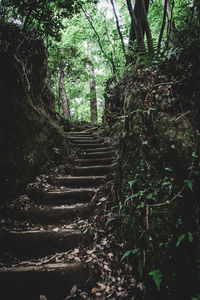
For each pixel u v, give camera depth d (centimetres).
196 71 207
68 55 782
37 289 184
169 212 170
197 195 167
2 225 246
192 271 152
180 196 167
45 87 474
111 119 611
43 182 346
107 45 799
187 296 148
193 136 185
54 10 381
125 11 757
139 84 252
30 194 308
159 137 202
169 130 198
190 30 230
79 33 793
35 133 335
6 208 266
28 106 323
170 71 228
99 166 411
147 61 246
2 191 259
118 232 237
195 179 170
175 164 182
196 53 211
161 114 211
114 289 183
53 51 719
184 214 165
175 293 152
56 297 180
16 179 281
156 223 175
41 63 405
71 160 457
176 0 388
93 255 213
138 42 368
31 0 317
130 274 193
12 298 177
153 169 196
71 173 412
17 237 233
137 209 201
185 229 161
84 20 767
